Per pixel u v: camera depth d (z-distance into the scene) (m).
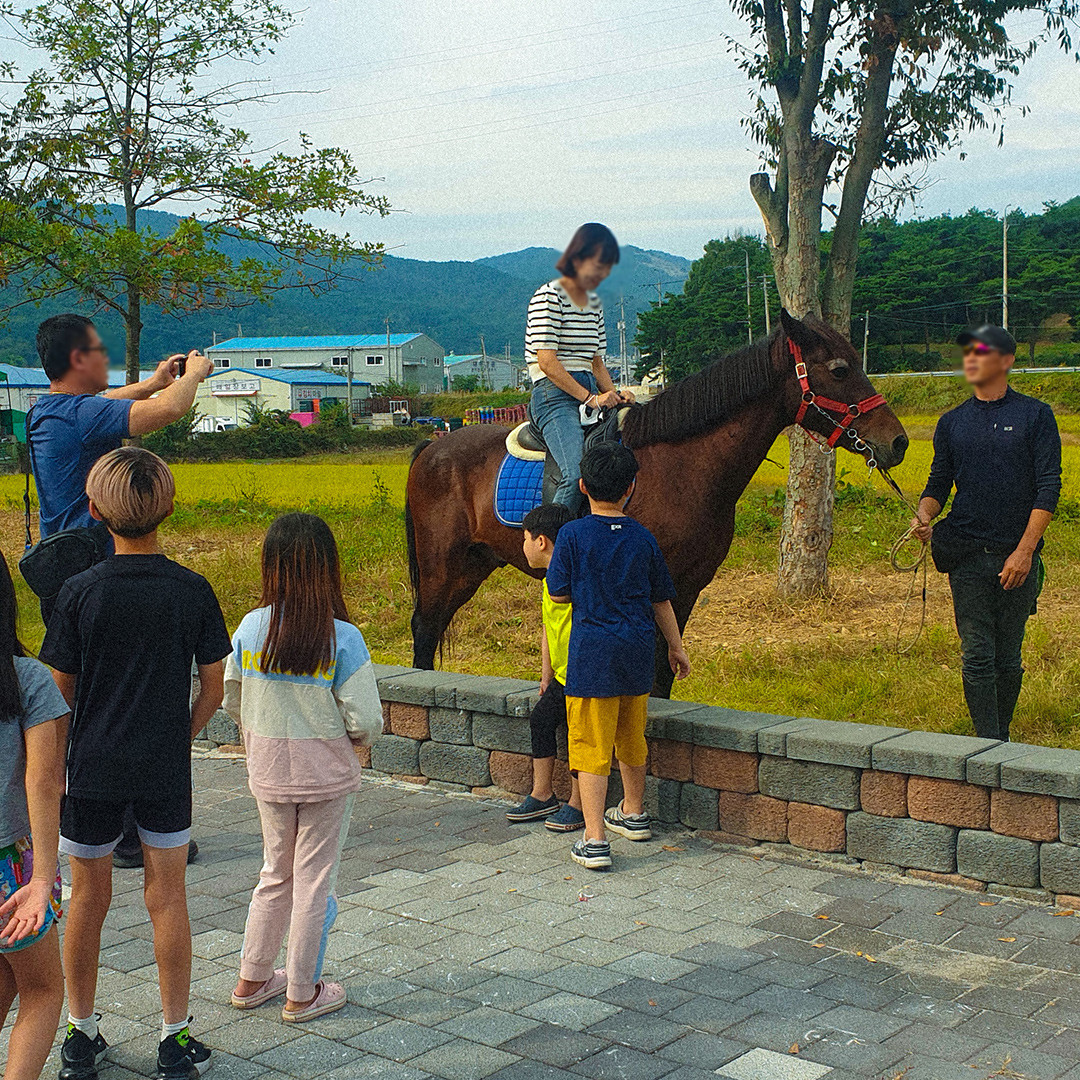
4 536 20.03
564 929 4.31
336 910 3.80
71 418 4.64
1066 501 16.62
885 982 3.80
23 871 2.88
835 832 4.96
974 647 5.54
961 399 5.75
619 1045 3.42
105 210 15.54
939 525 5.61
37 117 15.10
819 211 11.32
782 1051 3.35
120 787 3.29
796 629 10.23
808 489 11.30
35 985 2.92
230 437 50.44
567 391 5.98
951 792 4.66
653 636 5.04
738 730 5.15
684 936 4.22
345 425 60.66
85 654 3.32
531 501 6.57
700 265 63.62
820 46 11.00
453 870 4.99
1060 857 4.42
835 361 5.66
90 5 15.01
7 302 15.42
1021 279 52.75
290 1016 3.63
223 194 15.64
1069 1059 3.26
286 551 3.62
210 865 5.14
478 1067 3.32
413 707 6.31
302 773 3.63
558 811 5.52
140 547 3.44
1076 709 7.00
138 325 14.91
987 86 11.62
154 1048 3.53
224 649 3.52
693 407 5.80
